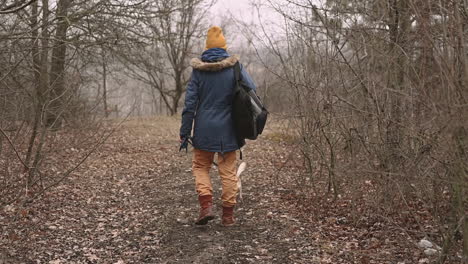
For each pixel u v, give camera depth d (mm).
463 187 2887
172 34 10719
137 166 9203
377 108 4164
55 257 4219
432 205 3625
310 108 5137
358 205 5129
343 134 4926
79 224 5238
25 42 7027
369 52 4301
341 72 4609
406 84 3639
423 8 2984
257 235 4641
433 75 3092
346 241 4355
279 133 11875
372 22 4348
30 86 6691
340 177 5160
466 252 3000
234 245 4395
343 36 4602
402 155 3893
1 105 5676
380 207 4633
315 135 5281
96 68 10562
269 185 6734
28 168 5156
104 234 4895
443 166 3326
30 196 6070
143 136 13688
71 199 6340
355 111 4660
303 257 4043
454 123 2695
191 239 4609
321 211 5227
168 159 10062
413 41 3746
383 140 4242
